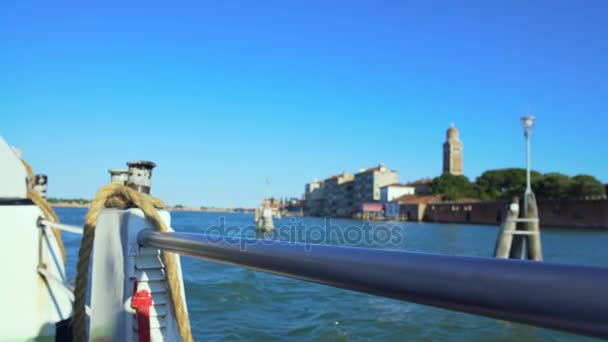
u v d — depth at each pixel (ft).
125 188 8.44
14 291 11.70
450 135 503.61
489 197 380.58
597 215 233.14
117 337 8.02
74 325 8.44
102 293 8.34
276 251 3.86
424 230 231.50
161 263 8.23
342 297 40.47
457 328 31.50
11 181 12.66
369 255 3.09
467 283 2.41
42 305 12.14
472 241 147.43
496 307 2.28
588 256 102.53
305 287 44.96
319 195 600.80
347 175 541.34
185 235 5.83
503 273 2.30
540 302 2.09
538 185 283.79
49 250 12.92
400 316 34.19
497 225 295.28
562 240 159.43
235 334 28.73
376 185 449.48
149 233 7.19
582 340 28.71
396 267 2.81
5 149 12.52
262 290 43.16
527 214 70.18
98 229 8.48
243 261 4.34
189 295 40.65
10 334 11.53
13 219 11.81
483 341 28.63
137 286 7.93
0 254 11.59
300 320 32.68
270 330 30.01
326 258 3.35
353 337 29.22
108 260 8.29
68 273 46.98
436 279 2.56
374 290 2.96
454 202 347.97
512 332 30.73
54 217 13.73
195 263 62.13
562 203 254.68
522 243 71.46
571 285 2.02
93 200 8.32
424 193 433.89
